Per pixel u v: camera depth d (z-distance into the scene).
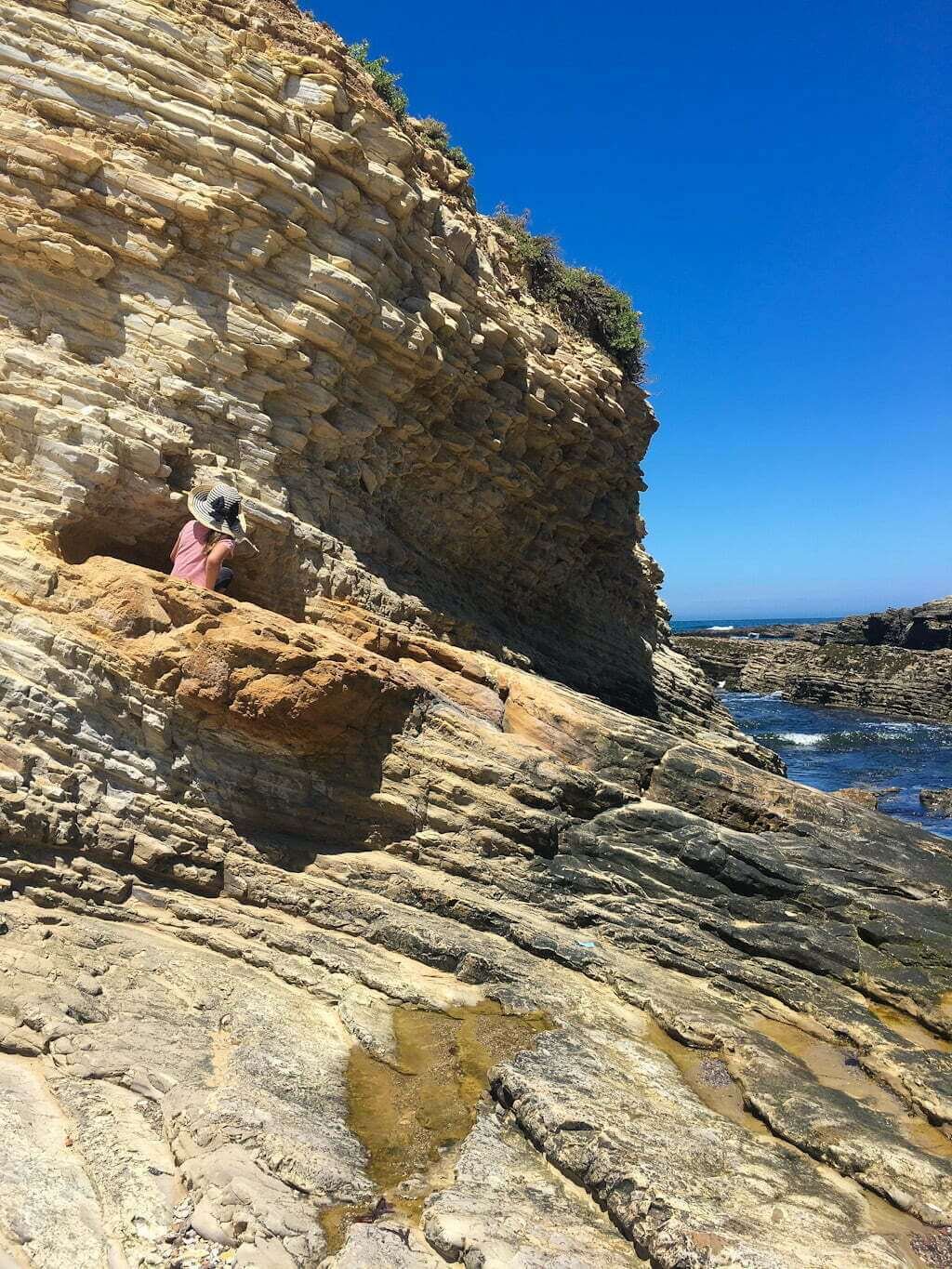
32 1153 5.88
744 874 11.50
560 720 13.09
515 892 10.77
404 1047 8.11
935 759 36.50
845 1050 9.45
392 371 13.62
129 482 10.64
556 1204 6.42
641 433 22.80
